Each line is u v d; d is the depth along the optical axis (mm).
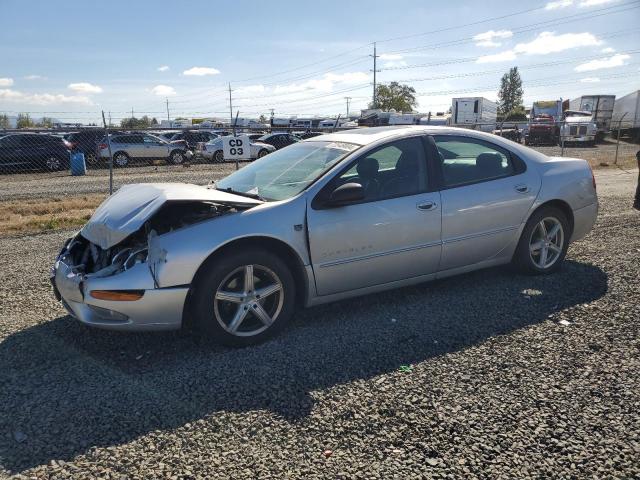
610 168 18656
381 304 4668
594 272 5402
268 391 3254
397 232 4332
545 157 5383
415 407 3039
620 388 3201
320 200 4094
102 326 3682
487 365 3520
